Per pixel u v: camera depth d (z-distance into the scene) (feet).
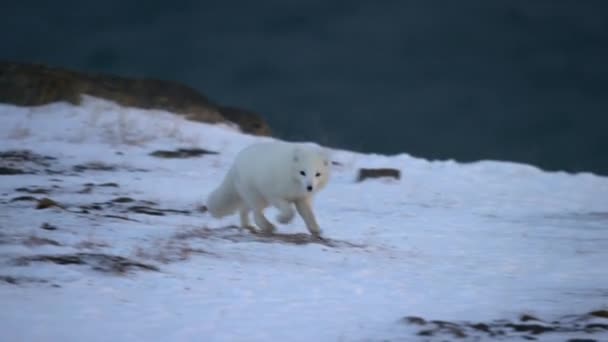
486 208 131.23
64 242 72.38
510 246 94.27
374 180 152.46
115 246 72.64
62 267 62.18
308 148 85.10
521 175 169.37
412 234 99.19
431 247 90.89
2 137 163.22
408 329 53.52
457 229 106.11
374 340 50.90
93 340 47.16
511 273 76.84
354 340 50.75
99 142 167.12
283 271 68.90
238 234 83.35
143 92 211.82
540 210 131.64
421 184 153.17
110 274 61.82
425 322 54.60
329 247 81.97
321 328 52.90
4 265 61.67
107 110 192.54
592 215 127.54
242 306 57.00
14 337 46.52
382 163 176.24
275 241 81.05
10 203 94.63
